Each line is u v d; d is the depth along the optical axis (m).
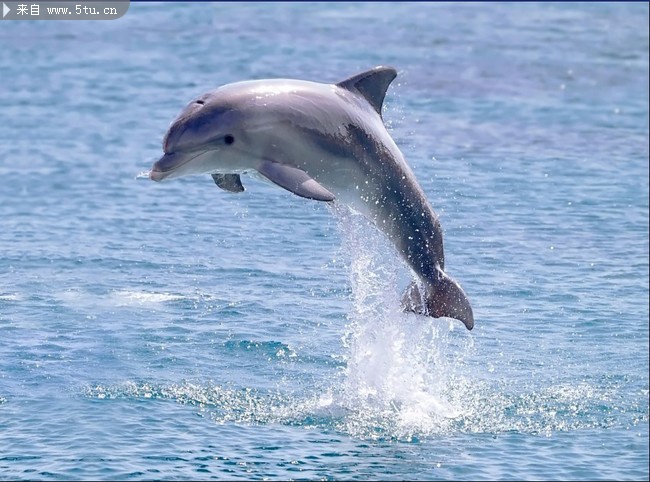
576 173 77.31
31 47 124.31
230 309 48.09
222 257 55.66
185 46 125.31
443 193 69.69
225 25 140.75
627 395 40.53
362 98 35.06
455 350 44.69
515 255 57.81
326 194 31.16
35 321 45.97
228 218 62.88
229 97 32.56
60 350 42.69
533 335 46.72
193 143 31.94
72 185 70.75
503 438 36.44
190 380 40.19
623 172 78.38
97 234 59.97
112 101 97.38
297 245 57.81
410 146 83.06
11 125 87.62
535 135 89.69
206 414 37.25
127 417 36.53
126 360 41.88
